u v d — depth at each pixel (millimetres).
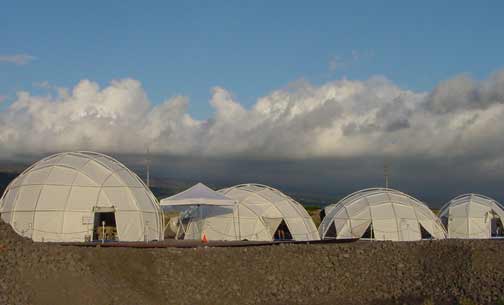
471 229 54031
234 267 29734
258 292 28812
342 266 31609
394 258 32562
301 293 29484
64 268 25406
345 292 30156
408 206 50688
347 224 49938
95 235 40781
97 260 27156
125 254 28250
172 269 28359
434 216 51500
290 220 47938
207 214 46938
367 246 33250
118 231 39969
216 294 27891
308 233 48188
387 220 49219
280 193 51531
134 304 24906
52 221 39062
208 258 29688
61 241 38531
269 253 31156
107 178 41531
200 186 41969
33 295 23062
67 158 43062
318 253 31984
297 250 31891
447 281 30969
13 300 22109
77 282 24781
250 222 46031
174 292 27172
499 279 30438
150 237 41312
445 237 50719
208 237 45875
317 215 79625
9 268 23984
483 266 31547
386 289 30672
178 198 39594
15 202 40219
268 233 45781
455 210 55719
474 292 29828
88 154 44469
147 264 28188
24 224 39094
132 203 41156
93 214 39812
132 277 27047
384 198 51312
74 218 39281
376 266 31969
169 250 29500
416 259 32656
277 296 28938
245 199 48000
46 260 25438
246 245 33438
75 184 40344
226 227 45812
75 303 23531
